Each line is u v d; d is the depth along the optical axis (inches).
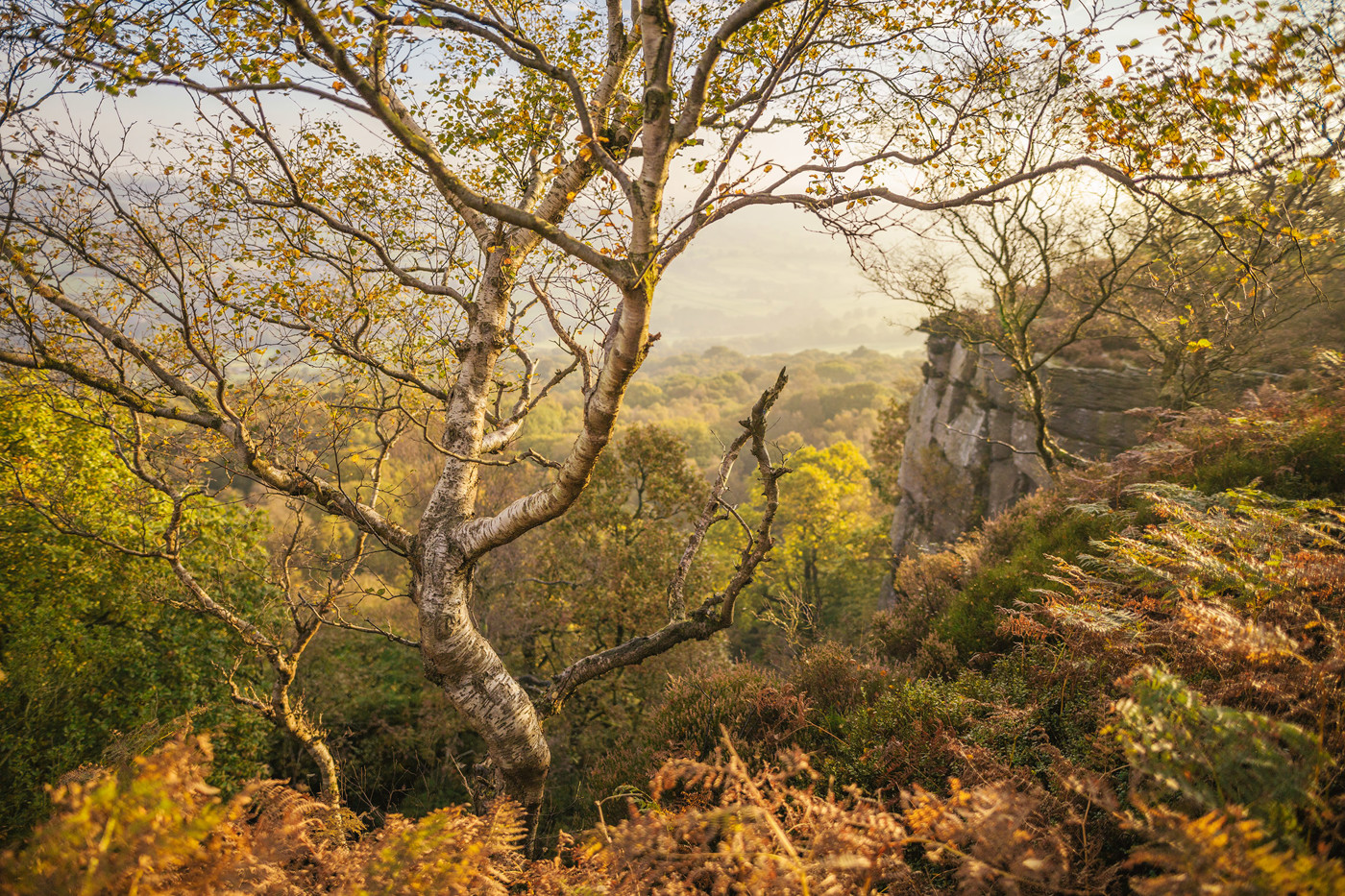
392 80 241.4
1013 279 460.4
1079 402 605.3
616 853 97.6
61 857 68.7
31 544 389.1
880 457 1328.7
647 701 617.6
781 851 90.9
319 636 652.7
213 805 83.1
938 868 120.1
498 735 229.5
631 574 665.6
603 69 263.0
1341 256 346.6
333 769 256.1
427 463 597.0
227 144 229.6
